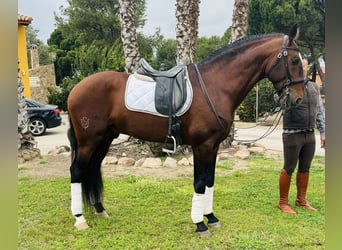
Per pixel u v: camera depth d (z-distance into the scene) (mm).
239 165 5781
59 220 3297
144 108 2918
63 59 22594
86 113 2996
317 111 3414
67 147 7262
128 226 3141
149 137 3045
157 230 3057
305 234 2955
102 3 25438
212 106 2828
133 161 5848
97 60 17109
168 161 5750
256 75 2951
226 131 2922
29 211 3539
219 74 2922
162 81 2953
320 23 14633
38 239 2891
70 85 16531
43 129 10070
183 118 2883
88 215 3369
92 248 2734
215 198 3953
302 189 3639
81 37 23891
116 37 25203
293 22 14602
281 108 2939
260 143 8430
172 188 4332
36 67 18250
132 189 4297
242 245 2740
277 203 3791
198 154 2912
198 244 2781
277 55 2824
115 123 3066
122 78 3084
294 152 3395
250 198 3975
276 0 14898
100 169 3340
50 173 5199
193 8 6457
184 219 3305
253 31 16469
